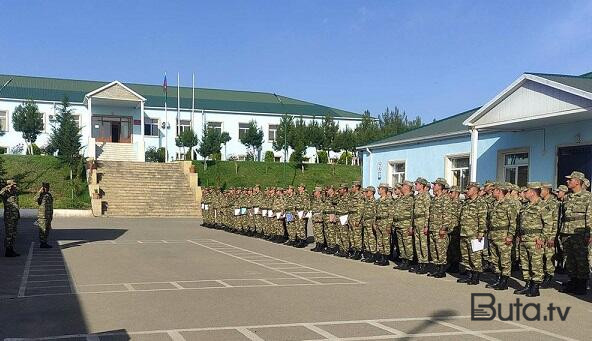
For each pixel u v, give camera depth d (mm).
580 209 9828
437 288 10289
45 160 36875
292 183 39781
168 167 37562
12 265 12430
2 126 45125
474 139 16875
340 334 6758
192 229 24016
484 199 10805
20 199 32656
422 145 22156
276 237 19375
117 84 43281
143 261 13383
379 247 13570
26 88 48406
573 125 14914
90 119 42469
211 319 7434
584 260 9727
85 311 7848
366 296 9305
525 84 14625
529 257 9727
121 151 44156
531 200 9906
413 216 12539
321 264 13531
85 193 33844
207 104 51812
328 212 15773
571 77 15062
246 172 40781
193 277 11039
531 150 16438
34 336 6520
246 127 52000
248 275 11453
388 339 6578
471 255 10828
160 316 7574
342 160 46250
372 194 14219
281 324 7207
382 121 55938
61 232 20969
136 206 31781
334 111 57062
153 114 49062
